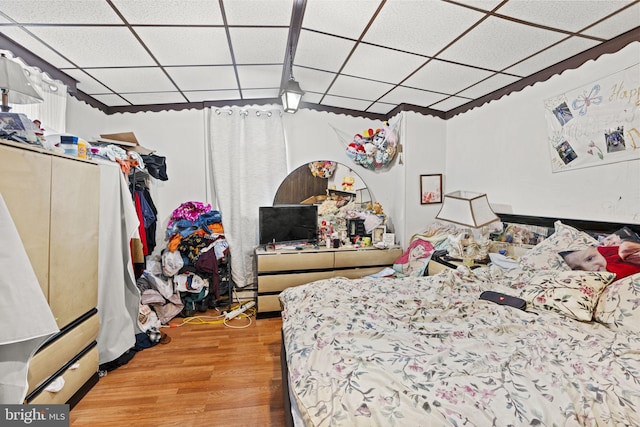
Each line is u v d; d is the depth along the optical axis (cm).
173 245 318
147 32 197
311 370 111
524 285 189
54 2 163
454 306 169
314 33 205
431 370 104
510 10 172
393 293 190
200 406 180
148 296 294
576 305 151
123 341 222
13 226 120
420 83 287
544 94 245
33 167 145
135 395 189
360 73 271
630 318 133
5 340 116
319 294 185
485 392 95
